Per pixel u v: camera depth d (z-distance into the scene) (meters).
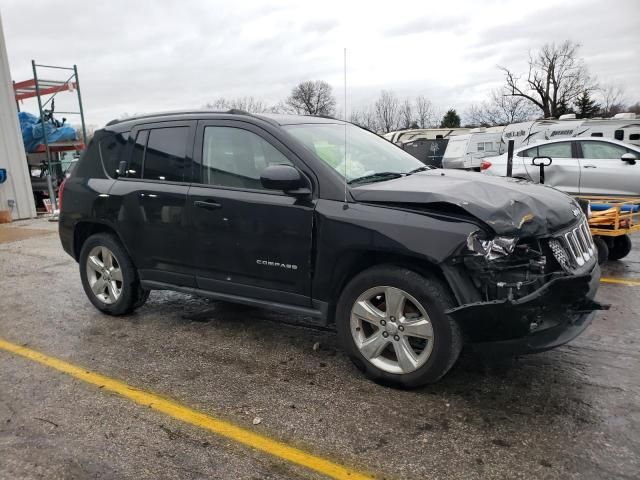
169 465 2.77
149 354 4.21
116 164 4.88
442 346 3.22
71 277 6.82
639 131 19.47
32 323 5.04
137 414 3.28
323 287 3.66
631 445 2.81
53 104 16.47
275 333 4.59
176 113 4.60
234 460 2.80
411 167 4.45
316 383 3.63
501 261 3.06
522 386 3.50
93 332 4.74
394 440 2.93
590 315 3.50
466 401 3.33
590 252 3.76
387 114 49.97
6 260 8.01
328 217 3.52
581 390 3.42
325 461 2.77
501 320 2.99
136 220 4.61
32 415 3.30
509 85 63.56
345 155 4.02
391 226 3.28
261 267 3.91
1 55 11.86
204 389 3.59
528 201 3.35
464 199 3.20
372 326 3.63
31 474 2.71
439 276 3.28
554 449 2.80
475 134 21.81
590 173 9.96
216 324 4.86
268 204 3.81
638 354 3.95
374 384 3.59
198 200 4.17
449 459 2.75
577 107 61.81
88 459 2.83
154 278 4.66
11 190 12.21
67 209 5.22
